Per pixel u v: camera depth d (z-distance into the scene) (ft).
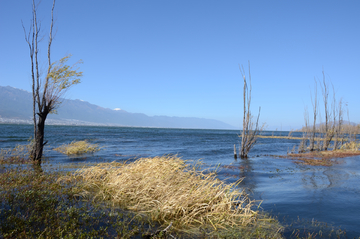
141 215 20.86
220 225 18.61
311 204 24.26
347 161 59.57
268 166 50.57
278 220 20.03
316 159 63.82
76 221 18.47
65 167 43.96
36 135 48.65
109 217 20.11
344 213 21.68
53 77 47.26
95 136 170.71
